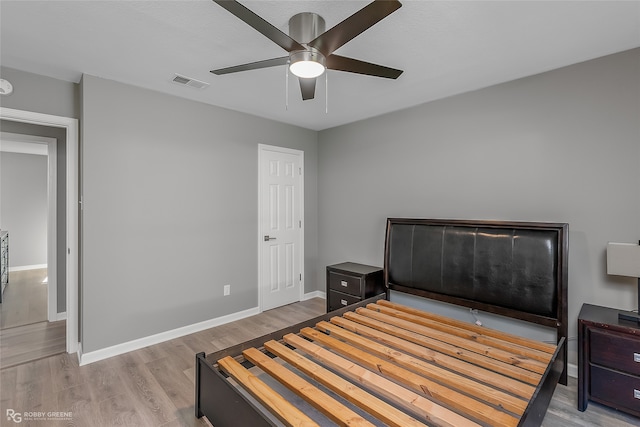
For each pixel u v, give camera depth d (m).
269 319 3.62
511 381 1.68
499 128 2.76
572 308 2.40
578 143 2.37
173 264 3.09
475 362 1.90
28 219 6.68
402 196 3.47
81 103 2.63
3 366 2.53
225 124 3.47
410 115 3.39
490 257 2.60
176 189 3.10
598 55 2.24
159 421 1.89
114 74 2.59
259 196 3.81
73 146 2.72
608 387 1.91
